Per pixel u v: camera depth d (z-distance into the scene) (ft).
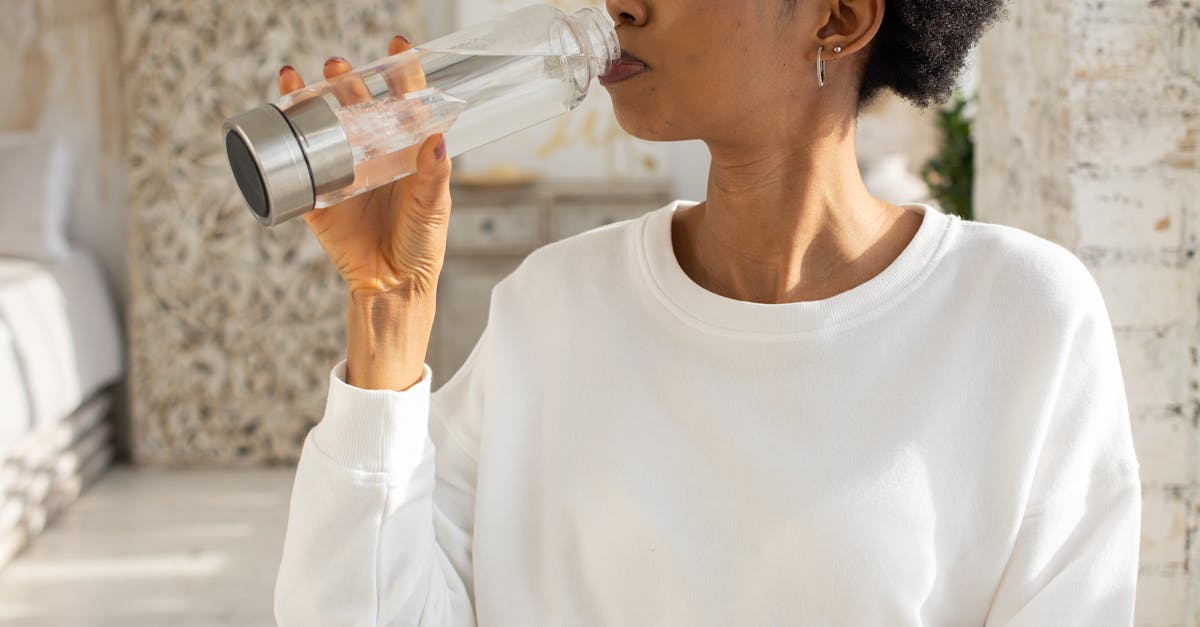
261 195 2.37
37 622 10.07
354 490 2.87
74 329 13.34
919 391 3.07
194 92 14.15
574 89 2.70
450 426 3.60
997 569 3.07
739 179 3.14
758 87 2.93
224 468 14.66
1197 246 5.97
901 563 2.98
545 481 3.36
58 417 12.66
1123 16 5.86
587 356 3.35
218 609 10.37
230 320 14.52
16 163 13.98
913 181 16.10
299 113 2.38
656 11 2.87
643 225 3.40
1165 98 5.90
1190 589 6.19
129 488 13.80
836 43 2.93
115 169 14.66
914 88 3.27
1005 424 3.07
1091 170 5.95
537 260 3.57
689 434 3.18
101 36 14.40
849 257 3.18
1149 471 6.14
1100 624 3.05
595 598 3.28
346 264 2.84
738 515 3.09
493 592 3.35
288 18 14.10
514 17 2.69
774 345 3.10
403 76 2.51
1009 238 3.17
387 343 2.88
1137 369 6.07
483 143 2.72
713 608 3.08
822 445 3.06
